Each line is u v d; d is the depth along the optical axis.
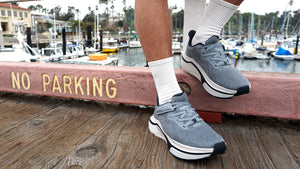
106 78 1.16
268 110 0.97
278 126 1.00
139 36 0.77
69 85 1.24
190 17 0.97
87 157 0.74
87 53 19.73
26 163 0.71
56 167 0.69
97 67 1.21
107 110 1.21
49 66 1.26
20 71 1.32
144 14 0.72
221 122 1.05
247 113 1.00
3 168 0.68
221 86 0.78
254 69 20.27
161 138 0.87
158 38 0.74
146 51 0.78
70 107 1.26
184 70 1.08
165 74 0.80
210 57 0.82
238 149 0.81
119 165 0.70
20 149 0.80
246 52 25.36
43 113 1.17
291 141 0.86
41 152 0.78
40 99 1.40
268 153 0.78
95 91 1.20
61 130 0.96
